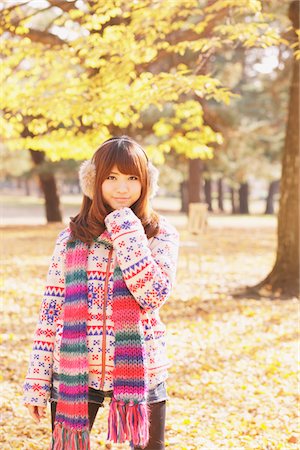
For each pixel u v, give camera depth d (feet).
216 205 207.82
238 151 80.23
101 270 7.39
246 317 25.48
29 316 25.32
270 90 79.41
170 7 21.52
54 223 81.15
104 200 7.62
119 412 7.07
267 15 20.43
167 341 21.52
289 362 18.89
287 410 14.73
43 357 7.58
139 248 7.10
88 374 7.27
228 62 72.28
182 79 20.48
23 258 43.24
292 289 29.86
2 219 107.14
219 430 13.43
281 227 30.32
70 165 72.18
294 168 29.73
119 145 7.55
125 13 22.54
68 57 24.52
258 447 12.50
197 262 41.93
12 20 26.07
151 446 7.53
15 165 119.75
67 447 7.24
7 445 12.19
